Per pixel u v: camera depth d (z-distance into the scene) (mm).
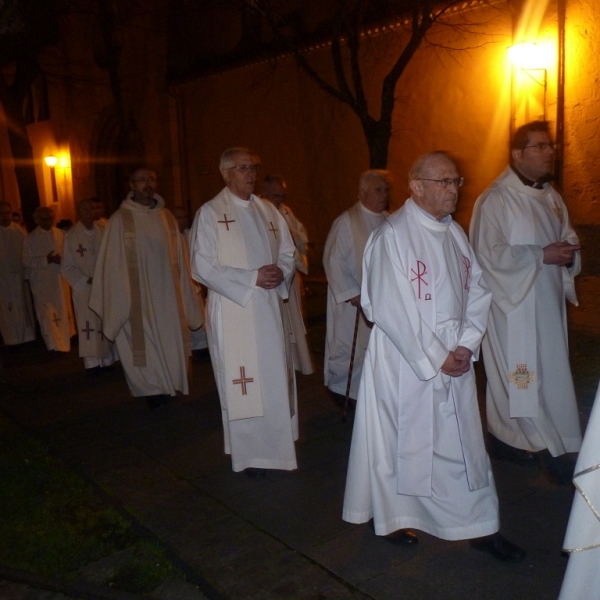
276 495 4098
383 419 3268
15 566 3537
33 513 4082
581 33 9508
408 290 3080
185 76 16922
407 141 12000
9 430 5609
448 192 3070
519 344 3988
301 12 13906
